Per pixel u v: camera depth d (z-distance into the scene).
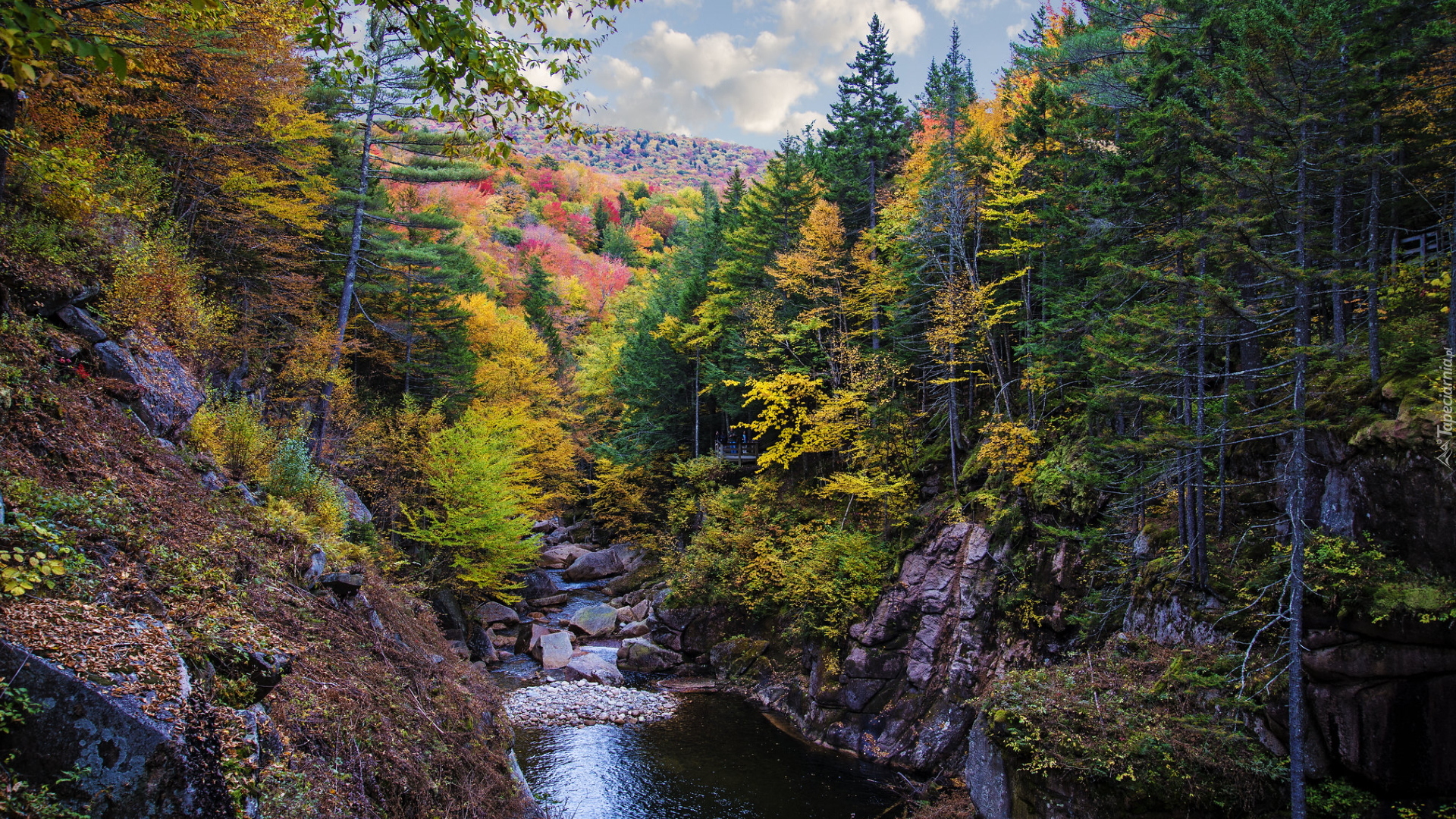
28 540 6.17
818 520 26.78
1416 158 12.75
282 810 6.11
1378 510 11.66
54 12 3.76
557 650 26.91
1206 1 17.95
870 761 19.02
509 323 42.81
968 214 24.78
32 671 4.80
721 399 35.16
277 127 18.89
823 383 29.41
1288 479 11.37
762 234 33.97
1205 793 11.30
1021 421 22.95
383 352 30.00
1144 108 17.22
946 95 33.09
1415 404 11.39
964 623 19.80
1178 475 15.11
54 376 9.57
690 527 33.84
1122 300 18.31
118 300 11.69
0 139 7.72
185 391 12.66
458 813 9.30
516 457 29.19
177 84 13.22
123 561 7.24
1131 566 16.91
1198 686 12.75
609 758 18.50
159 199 15.93
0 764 4.50
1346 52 11.62
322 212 25.27
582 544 41.25
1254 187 12.15
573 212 93.88
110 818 4.70
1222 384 16.62
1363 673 11.02
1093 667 14.83
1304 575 11.98
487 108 5.91
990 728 13.73
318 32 5.18
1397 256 15.67
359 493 24.55
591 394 46.19
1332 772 11.13
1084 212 20.66
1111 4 25.73
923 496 24.77
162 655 5.86
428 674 11.35
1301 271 10.91
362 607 11.43
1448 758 10.20
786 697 22.92
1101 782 11.80
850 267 30.73
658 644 28.53
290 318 24.89
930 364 27.88
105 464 8.86
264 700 7.36
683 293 38.75
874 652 20.97
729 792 16.89
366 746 8.26
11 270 9.86
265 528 10.77
